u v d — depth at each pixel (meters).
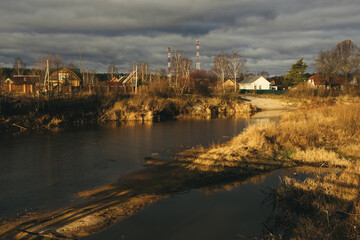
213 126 27.48
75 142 18.66
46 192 9.12
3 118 23.89
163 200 8.07
